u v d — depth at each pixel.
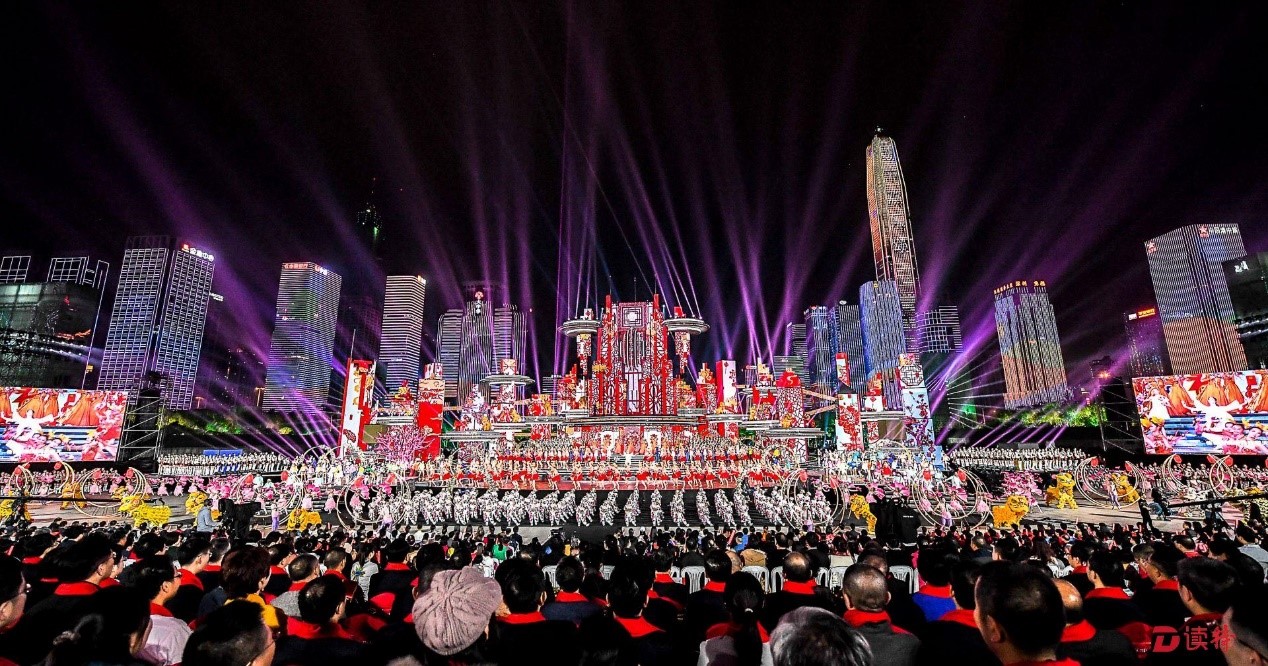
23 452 47.09
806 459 40.91
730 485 35.16
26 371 84.19
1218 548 8.43
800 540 16.59
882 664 4.88
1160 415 46.38
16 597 5.29
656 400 44.38
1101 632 5.02
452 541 18.72
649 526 29.88
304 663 5.01
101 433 49.78
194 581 8.26
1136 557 8.61
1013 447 53.22
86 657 4.12
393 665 3.93
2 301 108.38
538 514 30.73
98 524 20.67
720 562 8.67
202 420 76.12
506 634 5.50
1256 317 93.69
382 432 45.28
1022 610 3.63
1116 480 36.75
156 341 178.50
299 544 14.52
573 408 44.09
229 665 3.71
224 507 26.81
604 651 5.07
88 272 129.38
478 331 180.62
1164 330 178.75
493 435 41.38
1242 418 42.94
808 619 3.51
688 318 46.97
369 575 13.36
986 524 28.58
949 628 5.21
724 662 5.23
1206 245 170.38
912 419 42.69
